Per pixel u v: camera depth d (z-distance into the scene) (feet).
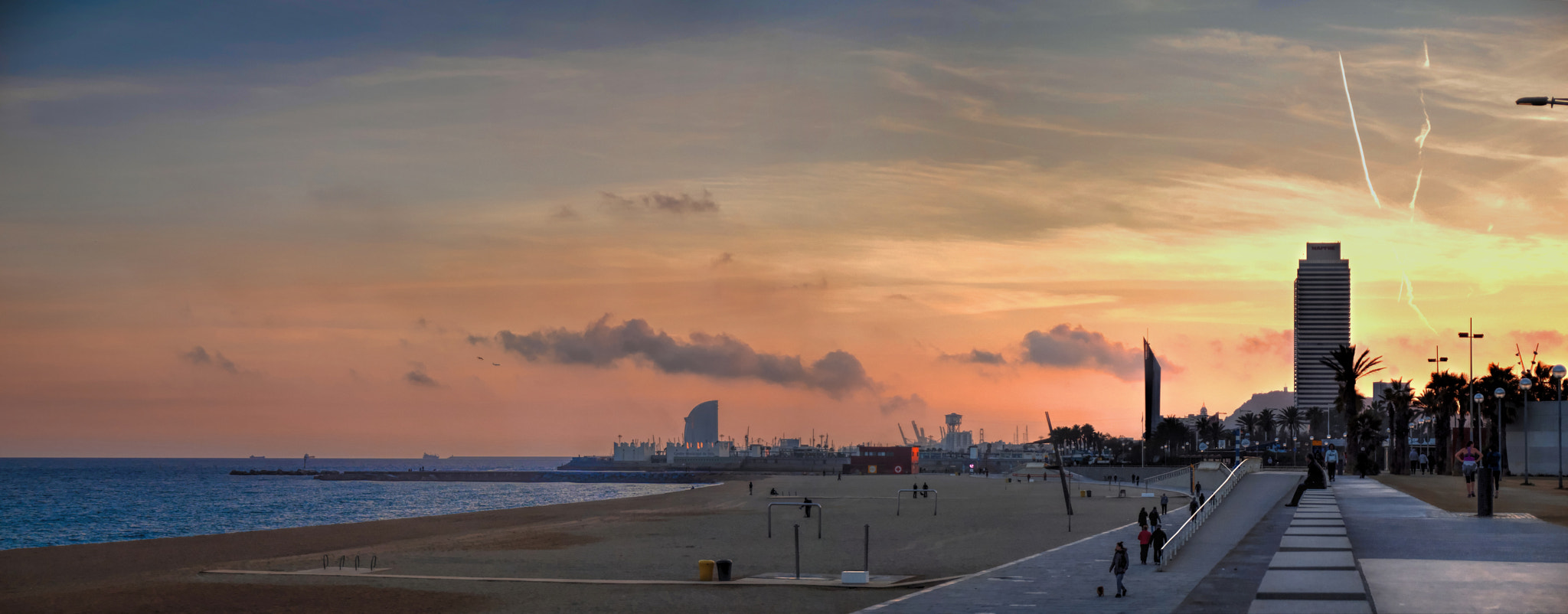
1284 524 154.71
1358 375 399.44
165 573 175.94
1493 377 377.30
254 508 618.85
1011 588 113.19
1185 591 106.01
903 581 141.28
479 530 281.74
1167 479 500.74
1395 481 271.28
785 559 179.11
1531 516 147.33
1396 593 83.35
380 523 317.01
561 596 130.21
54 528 444.14
